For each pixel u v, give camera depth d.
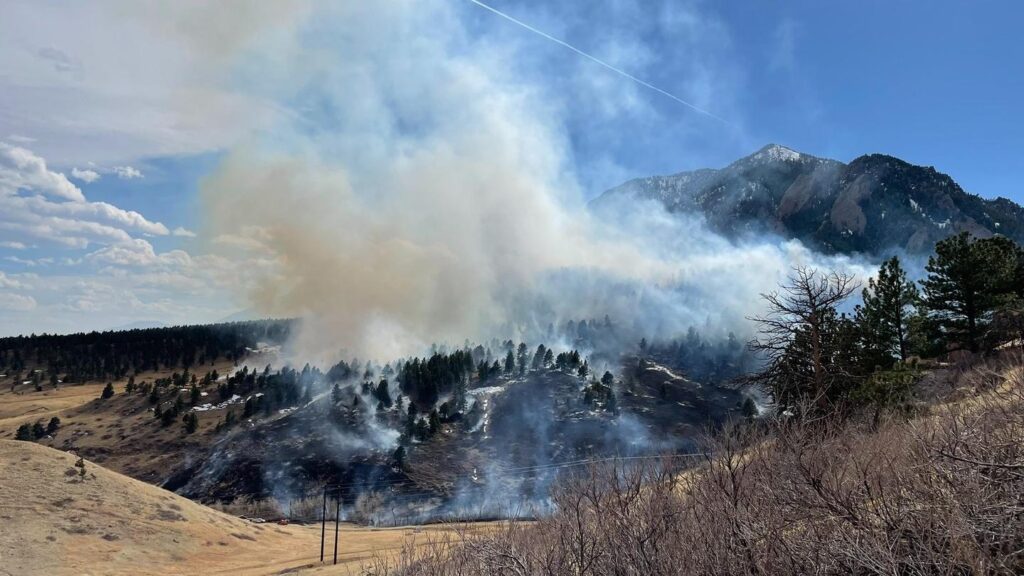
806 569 6.48
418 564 10.60
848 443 8.49
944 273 34.22
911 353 35.34
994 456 6.56
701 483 8.35
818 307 20.53
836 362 20.14
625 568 7.75
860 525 6.48
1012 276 34.00
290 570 43.81
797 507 7.29
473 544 9.65
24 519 47.88
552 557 8.33
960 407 8.59
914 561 5.86
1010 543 5.59
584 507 8.93
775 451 8.34
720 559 7.14
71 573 42.59
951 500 6.09
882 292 35.25
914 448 7.52
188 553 50.88
